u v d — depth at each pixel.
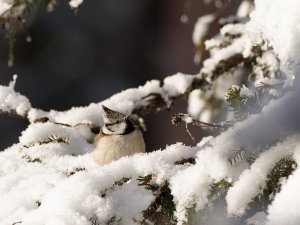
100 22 25.34
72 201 5.59
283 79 6.80
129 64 25.38
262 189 5.13
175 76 9.09
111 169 5.82
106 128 8.34
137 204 5.68
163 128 22.81
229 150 5.30
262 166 5.17
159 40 25.14
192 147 6.04
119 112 8.43
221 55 8.77
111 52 25.30
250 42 7.93
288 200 4.69
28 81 23.91
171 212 5.70
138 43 25.41
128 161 5.88
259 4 6.92
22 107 8.84
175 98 9.03
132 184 5.81
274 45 6.73
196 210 5.37
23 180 6.59
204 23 10.17
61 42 24.53
